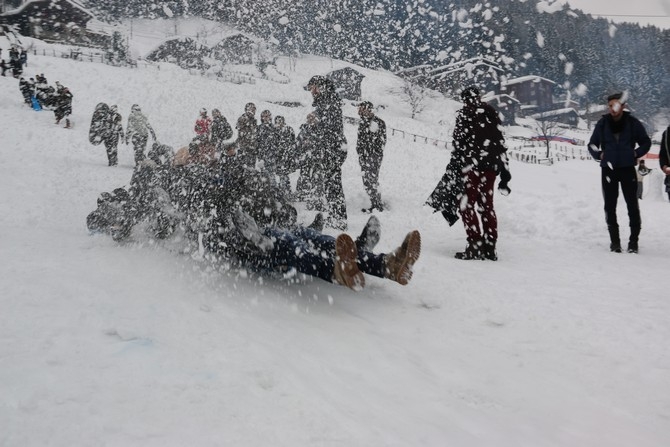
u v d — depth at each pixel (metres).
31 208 5.88
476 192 4.95
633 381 2.51
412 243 3.12
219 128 7.20
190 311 2.91
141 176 4.55
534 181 15.49
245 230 3.28
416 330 3.09
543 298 3.72
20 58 23.41
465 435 1.96
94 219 4.69
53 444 1.59
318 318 3.16
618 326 3.17
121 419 1.76
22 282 3.12
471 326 3.19
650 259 5.10
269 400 1.99
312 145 7.11
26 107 19.22
